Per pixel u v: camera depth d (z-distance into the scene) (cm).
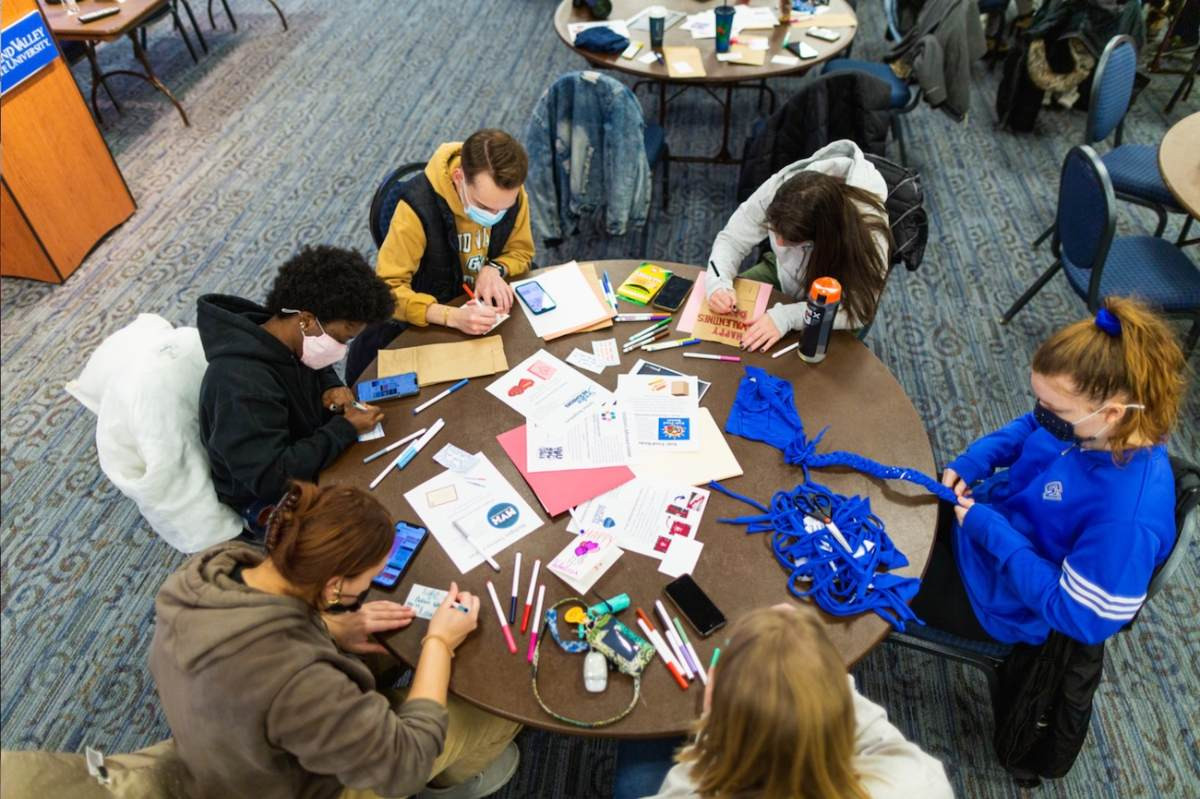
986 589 163
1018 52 407
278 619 116
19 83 321
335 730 117
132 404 167
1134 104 443
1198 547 241
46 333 328
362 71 495
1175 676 214
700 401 180
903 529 153
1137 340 129
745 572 146
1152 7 448
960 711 209
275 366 171
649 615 140
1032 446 164
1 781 101
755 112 452
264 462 162
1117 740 202
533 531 154
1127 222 365
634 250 363
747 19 361
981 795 194
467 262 231
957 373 303
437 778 170
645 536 152
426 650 133
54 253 346
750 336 194
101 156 365
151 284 350
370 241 368
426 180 216
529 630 139
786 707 85
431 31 536
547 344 197
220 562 124
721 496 159
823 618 139
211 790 129
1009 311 319
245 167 418
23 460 279
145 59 422
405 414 179
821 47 340
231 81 488
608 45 334
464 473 165
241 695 113
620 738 126
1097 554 138
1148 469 139
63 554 252
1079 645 156
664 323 201
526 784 198
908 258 244
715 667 98
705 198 393
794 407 177
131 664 224
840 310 203
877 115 285
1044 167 406
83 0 404
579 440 171
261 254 363
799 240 201
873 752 112
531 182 321
